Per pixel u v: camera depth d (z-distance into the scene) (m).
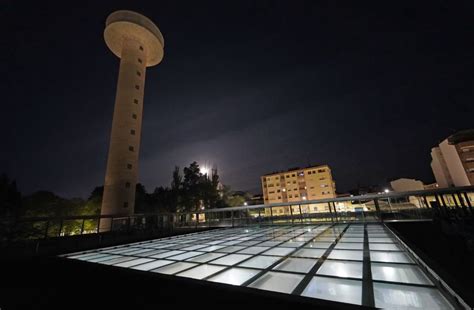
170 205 41.88
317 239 11.40
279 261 6.88
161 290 4.27
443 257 11.39
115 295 4.98
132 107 30.50
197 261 7.78
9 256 9.12
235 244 11.56
